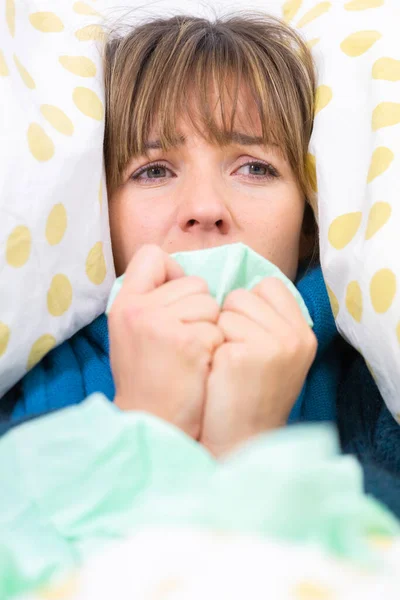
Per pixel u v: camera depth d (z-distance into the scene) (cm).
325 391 81
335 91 82
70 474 37
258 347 56
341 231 74
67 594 26
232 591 25
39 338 72
